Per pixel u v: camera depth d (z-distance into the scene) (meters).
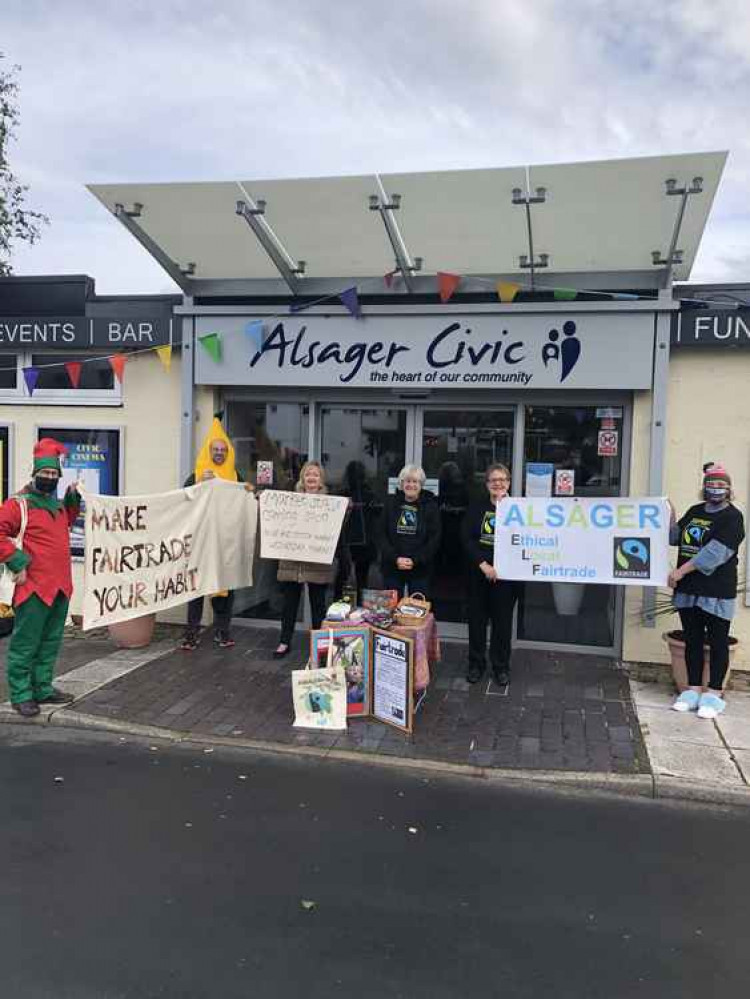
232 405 7.76
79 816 4.00
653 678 6.38
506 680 6.18
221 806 4.16
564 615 7.10
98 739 5.14
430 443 7.30
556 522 5.86
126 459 7.88
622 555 5.75
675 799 4.40
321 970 2.81
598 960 2.90
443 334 6.88
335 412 7.52
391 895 3.31
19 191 11.12
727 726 5.34
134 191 6.41
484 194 5.96
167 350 7.45
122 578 5.93
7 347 7.99
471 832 3.93
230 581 6.91
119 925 3.05
